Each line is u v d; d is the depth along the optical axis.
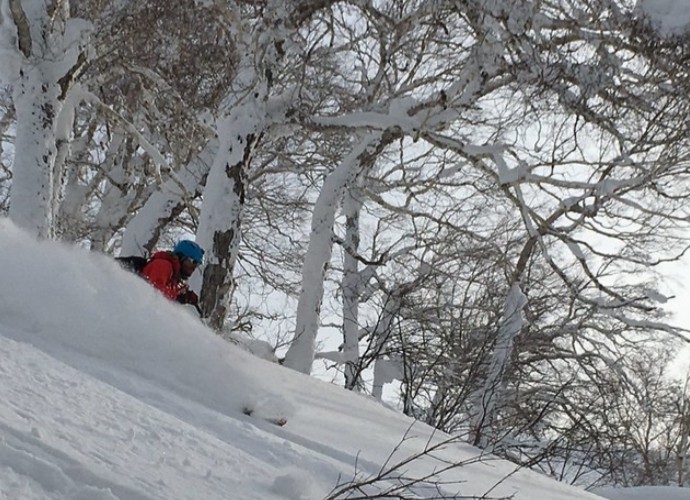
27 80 13.23
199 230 13.59
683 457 22.16
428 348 18.58
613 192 14.80
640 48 12.23
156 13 13.88
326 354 21.67
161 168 17.03
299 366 16.06
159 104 16.41
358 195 18.14
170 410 4.68
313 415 6.73
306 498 3.63
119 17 13.86
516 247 22.05
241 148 13.70
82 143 20.64
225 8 13.54
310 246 16.39
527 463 7.23
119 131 18.61
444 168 17.33
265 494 3.46
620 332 22.03
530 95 12.60
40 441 2.80
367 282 20.03
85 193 20.75
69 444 2.98
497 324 16.73
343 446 5.79
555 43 13.13
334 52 15.49
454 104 13.66
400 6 13.80
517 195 14.27
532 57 12.25
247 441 4.58
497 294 19.86
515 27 12.39
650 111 12.58
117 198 20.36
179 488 3.02
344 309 19.48
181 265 8.55
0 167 22.03
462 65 15.71
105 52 14.37
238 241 13.70
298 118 13.87
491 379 15.40
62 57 13.34
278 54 13.72
